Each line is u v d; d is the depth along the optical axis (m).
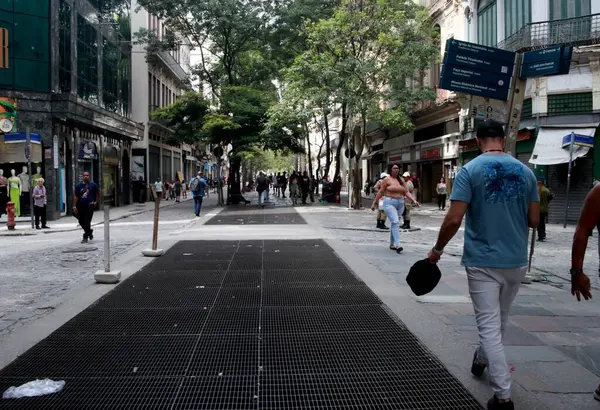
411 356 4.50
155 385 3.92
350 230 15.73
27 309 6.41
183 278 7.96
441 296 6.79
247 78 33.94
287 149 30.69
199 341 4.95
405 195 10.89
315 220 19.30
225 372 4.18
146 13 39.41
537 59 7.57
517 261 3.45
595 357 4.54
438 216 22.64
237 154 28.16
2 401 3.64
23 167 22.52
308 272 8.42
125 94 34.38
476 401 3.60
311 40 25.03
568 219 19.47
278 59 32.19
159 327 5.41
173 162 50.34
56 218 22.42
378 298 6.64
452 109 28.17
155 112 30.19
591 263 10.31
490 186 3.48
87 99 26.59
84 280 8.15
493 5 22.88
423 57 24.11
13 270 9.32
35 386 3.89
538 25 19.62
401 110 24.77
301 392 3.78
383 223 15.79
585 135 18.08
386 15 23.62
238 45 31.55
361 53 25.09
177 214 24.62
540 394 3.73
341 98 24.11
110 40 30.81
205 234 14.13
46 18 22.27
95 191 13.53
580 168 19.20
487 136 3.70
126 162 35.19
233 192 32.31
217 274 8.27
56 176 22.69
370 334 5.14
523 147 20.86
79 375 4.12
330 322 5.57
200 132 29.42
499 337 3.40
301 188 34.06
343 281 7.71
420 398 3.66
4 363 4.39
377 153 44.12
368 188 44.88
